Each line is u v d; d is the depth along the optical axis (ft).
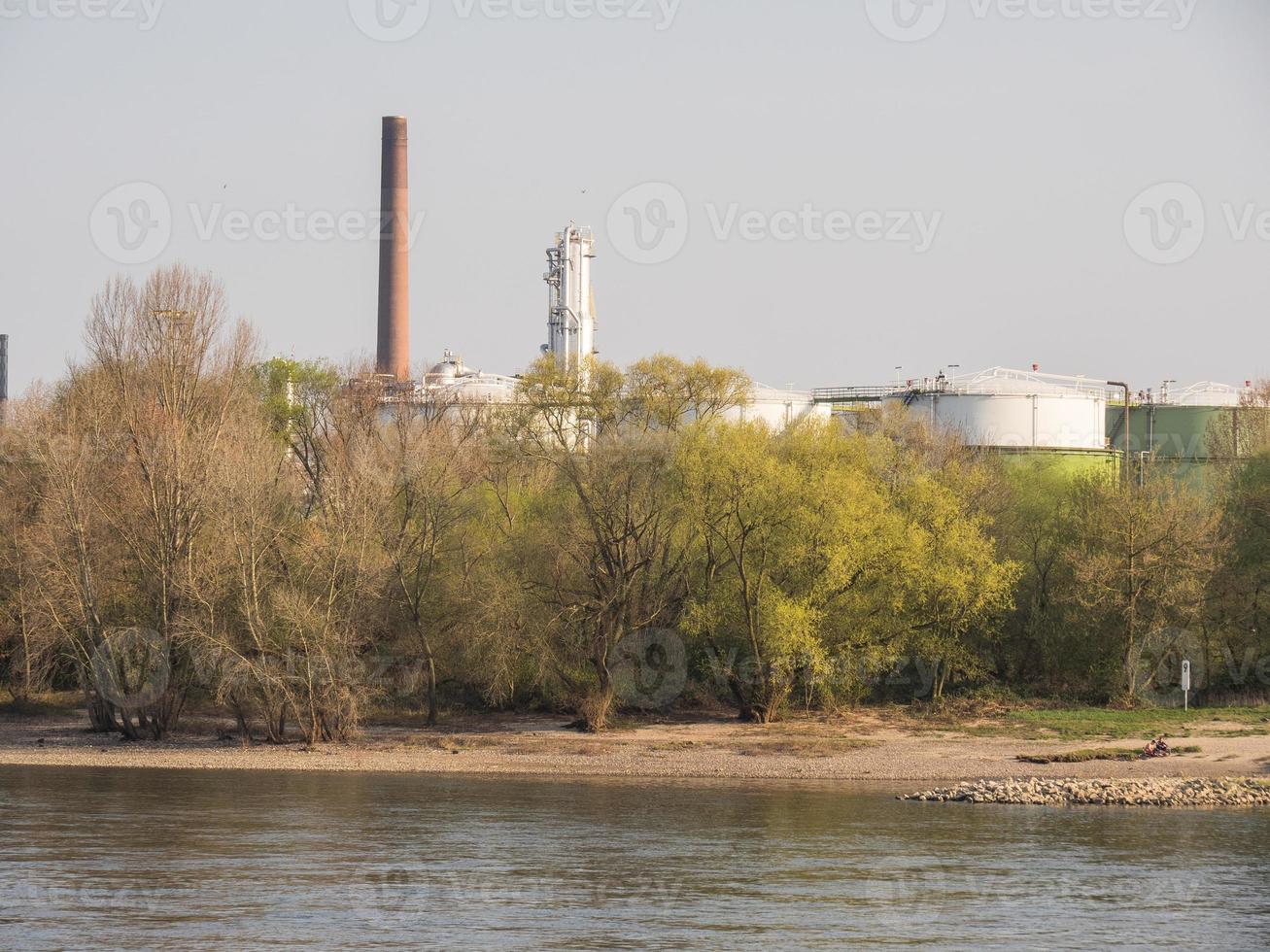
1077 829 217.36
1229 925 161.89
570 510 322.34
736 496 318.04
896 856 197.16
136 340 327.06
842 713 335.88
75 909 167.63
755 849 201.46
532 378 334.65
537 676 319.06
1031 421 470.39
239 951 151.84
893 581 324.80
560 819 225.35
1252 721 319.27
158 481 309.01
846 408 485.97
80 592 313.32
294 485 335.88
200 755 295.48
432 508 326.03
